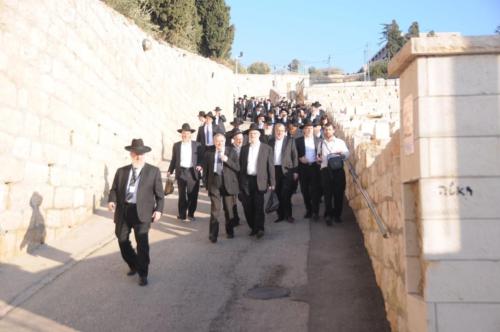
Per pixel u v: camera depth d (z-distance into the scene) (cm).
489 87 388
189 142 1134
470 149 388
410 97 419
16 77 852
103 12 1402
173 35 2480
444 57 394
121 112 1454
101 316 632
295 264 817
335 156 1022
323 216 1120
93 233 1020
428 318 386
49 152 952
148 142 1730
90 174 1164
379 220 615
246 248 913
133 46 1673
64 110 1037
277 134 1101
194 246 931
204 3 3459
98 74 1284
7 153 808
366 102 3494
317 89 4047
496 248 381
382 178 640
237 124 1284
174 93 2214
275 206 1110
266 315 630
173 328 596
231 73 3688
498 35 384
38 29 952
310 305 657
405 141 438
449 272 385
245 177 979
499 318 378
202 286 734
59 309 656
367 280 733
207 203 1309
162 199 760
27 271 780
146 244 744
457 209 387
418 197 420
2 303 666
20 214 836
